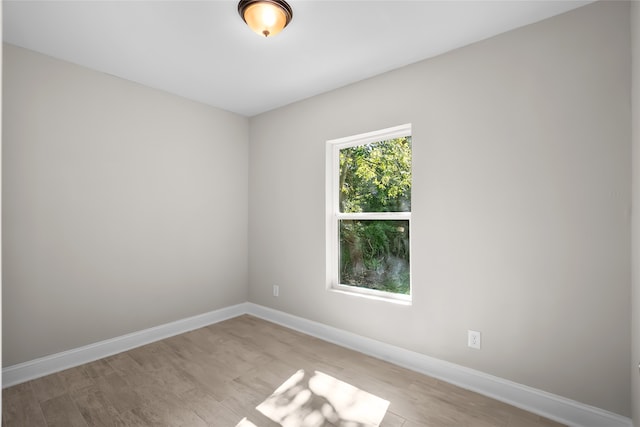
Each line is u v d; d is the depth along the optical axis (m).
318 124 3.48
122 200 3.12
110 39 2.50
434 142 2.69
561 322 2.18
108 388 2.46
